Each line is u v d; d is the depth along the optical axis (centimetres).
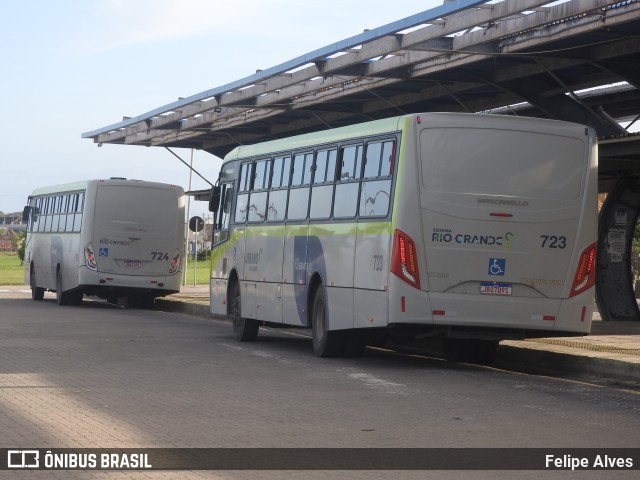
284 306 2044
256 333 2247
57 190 3831
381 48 2273
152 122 3659
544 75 2517
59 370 1608
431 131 1672
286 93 2936
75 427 1084
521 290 1686
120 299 4150
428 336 1738
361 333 1848
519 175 1689
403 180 1661
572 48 2109
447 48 2189
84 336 2273
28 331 2391
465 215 1667
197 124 3519
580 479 859
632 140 2083
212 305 2436
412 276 1652
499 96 2839
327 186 1905
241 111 3281
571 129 1712
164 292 3531
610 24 1886
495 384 1515
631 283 2689
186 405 1248
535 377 1638
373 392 1392
